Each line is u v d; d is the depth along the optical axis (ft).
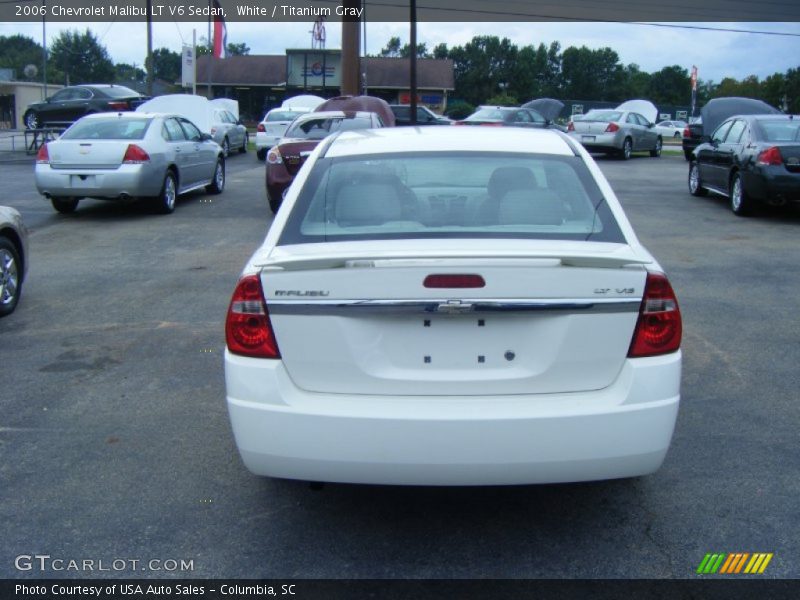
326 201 13.10
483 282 10.84
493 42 301.02
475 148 14.47
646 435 11.07
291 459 11.07
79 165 40.68
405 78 193.98
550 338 11.05
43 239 36.47
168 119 45.50
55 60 279.28
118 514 12.91
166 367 19.65
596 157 91.09
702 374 19.12
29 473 14.23
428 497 13.52
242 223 40.63
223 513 12.98
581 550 11.94
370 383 11.09
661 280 11.28
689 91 363.35
